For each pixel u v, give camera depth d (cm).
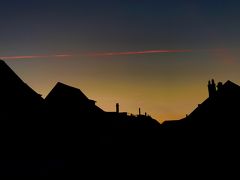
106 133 3359
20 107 2166
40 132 2258
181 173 2503
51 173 2111
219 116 2719
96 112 3353
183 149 3100
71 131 2681
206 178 2286
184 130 3212
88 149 2797
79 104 3034
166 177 2339
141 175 2439
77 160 2495
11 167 1838
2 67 2158
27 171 1936
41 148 2164
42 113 2384
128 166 2847
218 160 2523
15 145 1969
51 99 2891
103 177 2322
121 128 3916
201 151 2706
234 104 2695
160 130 4497
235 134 2575
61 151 2380
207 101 2903
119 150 3416
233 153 2491
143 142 4097
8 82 2161
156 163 3042
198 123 2847
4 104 2048
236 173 2331
